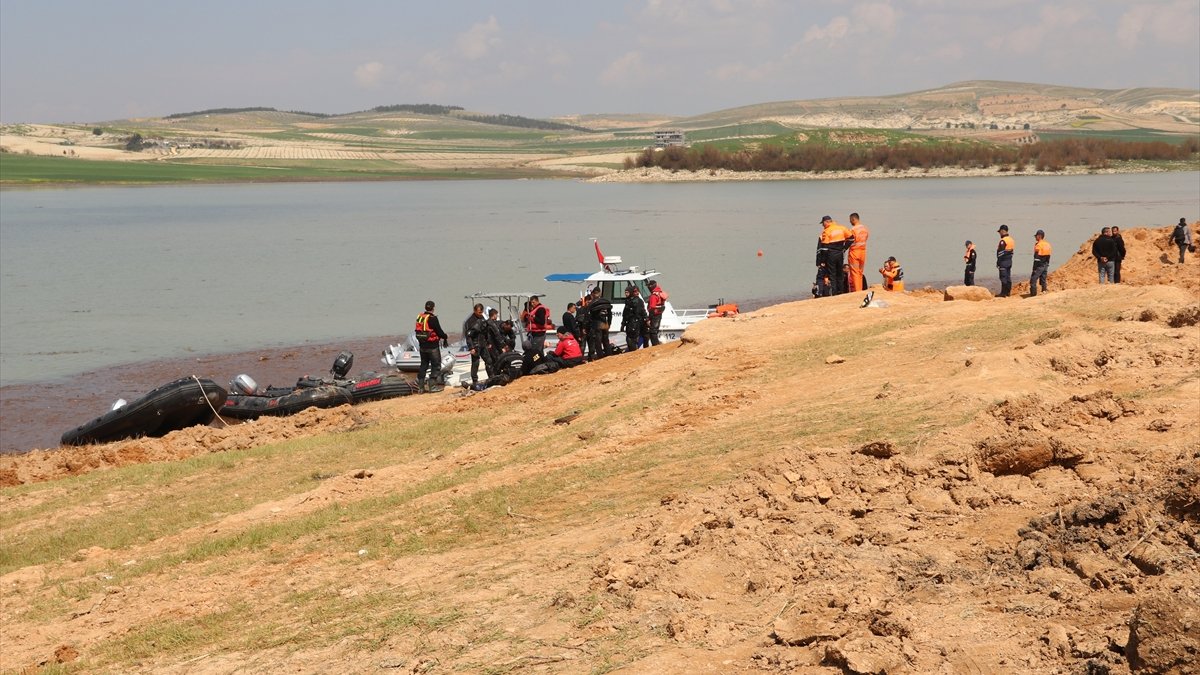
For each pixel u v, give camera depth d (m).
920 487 9.12
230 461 19.17
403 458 17.84
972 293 22.34
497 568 9.61
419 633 8.12
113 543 14.81
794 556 7.93
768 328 21.05
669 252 69.69
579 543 9.87
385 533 12.16
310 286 56.31
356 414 22.92
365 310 47.25
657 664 6.48
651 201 141.62
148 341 40.22
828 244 25.66
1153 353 13.09
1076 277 34.03
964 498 8.70
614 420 16.44
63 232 100.81
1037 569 6.85
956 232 78.56
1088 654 5.37
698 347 20.25
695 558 8.09
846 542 8.19
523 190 194.38
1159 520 7.04
